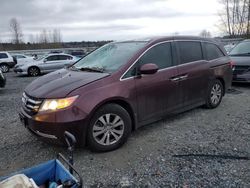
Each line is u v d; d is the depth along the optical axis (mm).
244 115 5918
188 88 5426
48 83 4277
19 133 5137
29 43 50531
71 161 2736
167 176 3494
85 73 4488
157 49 4949
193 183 3314
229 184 3271
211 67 6027
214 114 5984
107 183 3389
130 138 4727
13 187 2287
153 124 5395
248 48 9586
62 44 50531
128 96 4328
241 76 8812
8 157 4156
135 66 4527
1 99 8602
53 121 3783
